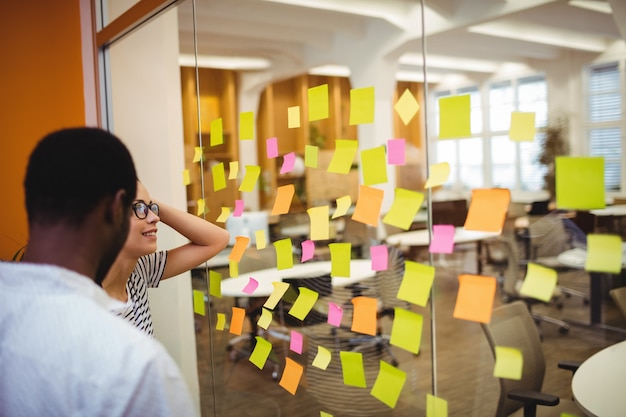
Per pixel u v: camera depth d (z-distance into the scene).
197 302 1.85
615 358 1.00
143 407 0.65
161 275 1.51
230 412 2.21
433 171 1.05
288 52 2.91
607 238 0.86
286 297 2.14
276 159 2.74
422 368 1.90
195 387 2.39
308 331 2.13
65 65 2.40
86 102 2.33
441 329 1.88
